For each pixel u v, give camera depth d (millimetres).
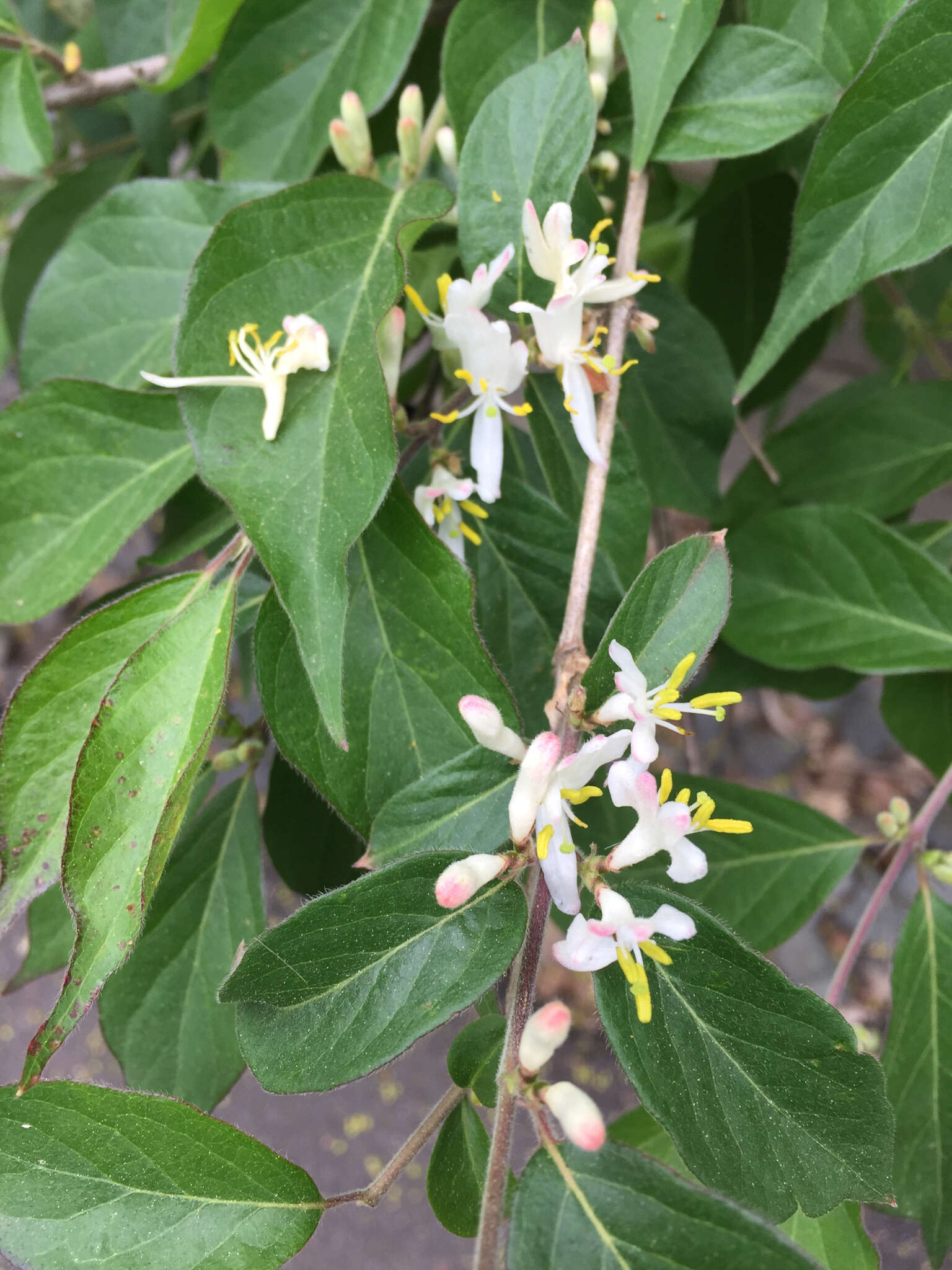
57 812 186
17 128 287
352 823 196
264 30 273
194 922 264
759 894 284
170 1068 256
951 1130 255
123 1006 257
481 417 213
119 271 276
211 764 278
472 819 178
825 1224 226
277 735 191
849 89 198
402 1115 646
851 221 210
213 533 243
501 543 240
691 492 336
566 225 199
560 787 168
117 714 174
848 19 231
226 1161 171
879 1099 161
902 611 296
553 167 207
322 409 186
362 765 197
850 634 300
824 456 361
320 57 278
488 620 240
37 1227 167
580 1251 153
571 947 158
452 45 247
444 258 341
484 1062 175
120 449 233
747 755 784
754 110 233
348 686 198
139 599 190
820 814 288
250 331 186
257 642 189
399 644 200
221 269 195
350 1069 155
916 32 194
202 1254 168
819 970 690
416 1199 620
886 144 204
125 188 272
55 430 229
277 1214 170
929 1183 255
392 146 323
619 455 251
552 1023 150
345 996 160
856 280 211
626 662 172
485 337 206
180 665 181
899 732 349
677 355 323
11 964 699
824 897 284
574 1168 157
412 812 179
